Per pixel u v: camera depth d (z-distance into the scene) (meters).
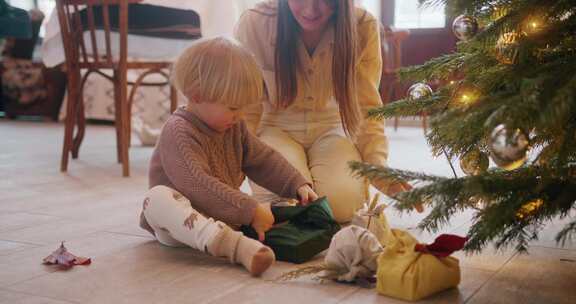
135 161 2.83
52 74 5.33
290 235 1.20
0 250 1.28
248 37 1.64
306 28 1.47
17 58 5.44
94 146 3.49
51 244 1.33
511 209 0.85
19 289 1.02
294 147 1.62
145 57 2.93
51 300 0.97
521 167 0.99
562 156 0.89
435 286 0.96
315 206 1.26
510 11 1.00
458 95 1.03
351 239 1.04
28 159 2.91
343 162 1.55
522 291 0.98
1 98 5.60
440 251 0.98
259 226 1.18
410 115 1.15
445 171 2.44
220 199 1.18
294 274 1.04
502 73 0.92
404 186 1.21
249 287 1.03
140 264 1.17
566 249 1.23
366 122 1.60
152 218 1.22
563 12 0.94
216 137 1.29
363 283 1.02
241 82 1.20
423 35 4.82
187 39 2.89
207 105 1.22
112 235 1.41
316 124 1.68
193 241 1.15
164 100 4.66
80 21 2.53
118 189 2.07
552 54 0.94
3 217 1.62
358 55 1.59
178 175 1.21
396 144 3.49
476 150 1.05
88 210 1.71
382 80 4.00
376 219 1.24
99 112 5.11
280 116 1.70
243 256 1.10
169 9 2.67
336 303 0.94
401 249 1.01
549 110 0.73
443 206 0.85
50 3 5.57
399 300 0.95
